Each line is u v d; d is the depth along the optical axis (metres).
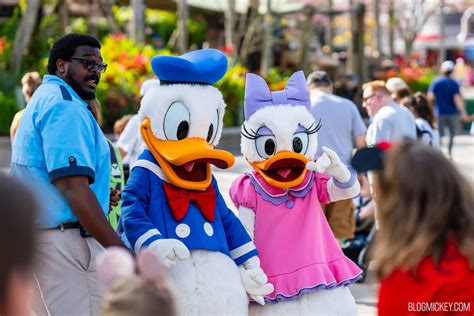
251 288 5.44
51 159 4.90
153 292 2.78
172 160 5.34
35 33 19.33
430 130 9.77
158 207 5.36
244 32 26.08
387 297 3.72
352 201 8.58
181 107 5.46
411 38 39.41
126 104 16.72
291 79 6.29
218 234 5.43
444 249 3.66
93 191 4.96
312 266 5.84
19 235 2.67
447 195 3.61
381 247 3.72
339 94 24.36
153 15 29.55
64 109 4.98
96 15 25.94
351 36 28.56
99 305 5.13
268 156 6.07
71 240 5.05
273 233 5.94
